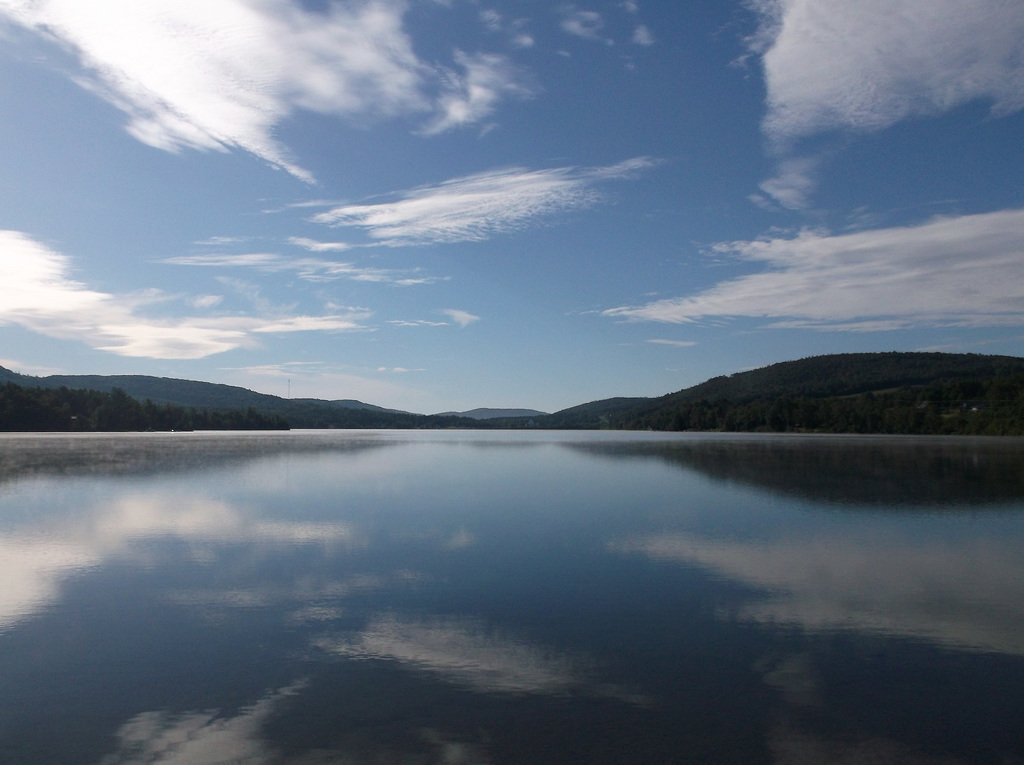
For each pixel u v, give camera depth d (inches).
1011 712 376.8
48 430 5521.7
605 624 521.7
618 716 370.0
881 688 406.6
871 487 1414.9
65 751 337.4
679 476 1689.2
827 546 805.9
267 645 477.7
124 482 1470.2
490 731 354.3
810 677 422.6
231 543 820.0
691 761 325.4
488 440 4660.4
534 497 1266.0
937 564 714.2
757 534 880.9
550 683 413.4
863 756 331.0
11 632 504.4
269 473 1733.5
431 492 1342.3
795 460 2250.2
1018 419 4645.7
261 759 328.8
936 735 351.3
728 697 393.7
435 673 427.8
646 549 788.6
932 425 5349.4
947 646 475.8
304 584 634.2
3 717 372.5
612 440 4532.5
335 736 349.7
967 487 1409.9
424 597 591.8
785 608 562.3
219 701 390.0
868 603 577.0
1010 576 665.0
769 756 330.3
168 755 333.4
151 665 442.6
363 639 488.7
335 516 1024.2
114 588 619.8
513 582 641.6
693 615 543.5
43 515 1022.4
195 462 2078.0
